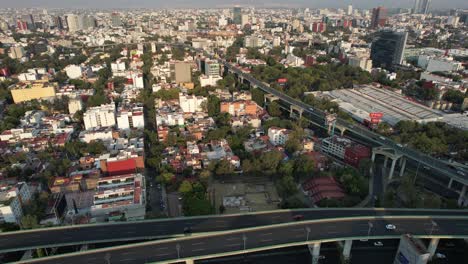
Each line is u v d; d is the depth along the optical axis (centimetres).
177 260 19838
